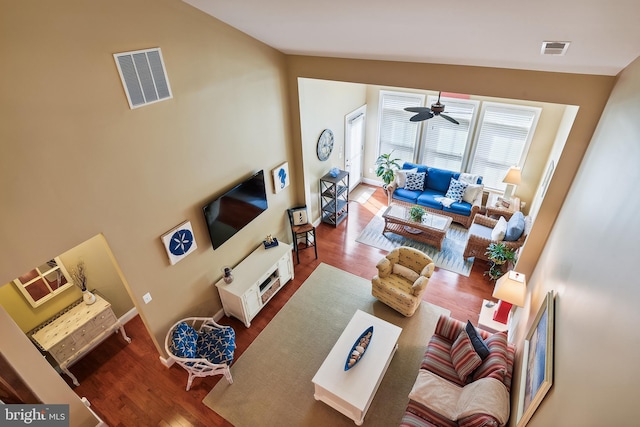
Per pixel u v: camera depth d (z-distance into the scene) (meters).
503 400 2.96
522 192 6.90
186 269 4.21
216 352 4.04
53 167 2.72
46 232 2.79
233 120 4.29
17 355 2.90
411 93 7.20
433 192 7.33
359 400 3.44
